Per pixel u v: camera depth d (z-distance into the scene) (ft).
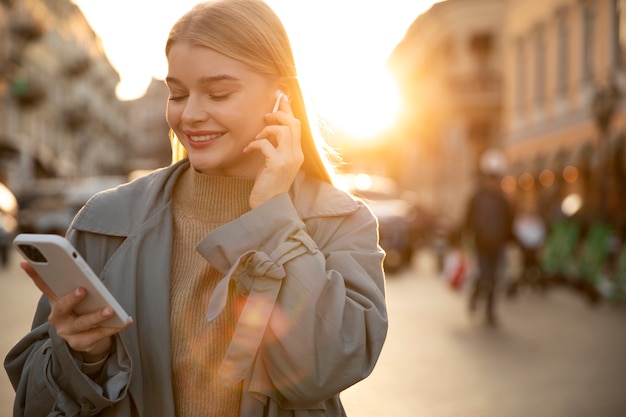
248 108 6.17
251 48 6.12
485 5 153.17
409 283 54.54
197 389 6.19
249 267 5.94
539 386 22.70
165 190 6.51
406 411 19.85
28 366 6.21
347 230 6.53
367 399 21.04
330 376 5.91
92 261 6.37
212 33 6.07
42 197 89.15
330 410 6.48
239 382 6.21
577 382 23.21
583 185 91.30
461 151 152.97
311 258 5.99
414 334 31.63
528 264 50.90
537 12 111.34
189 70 6.10
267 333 5.92
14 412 6.21
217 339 6.23
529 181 111.24
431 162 179.22
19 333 29.94
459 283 40.01
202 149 6.23
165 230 6.34
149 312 6.13
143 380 6.09
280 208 6.04
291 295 5.87
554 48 104.99
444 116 159.74
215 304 5.69
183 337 6.23
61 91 207.92
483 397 21.36
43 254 5.39
